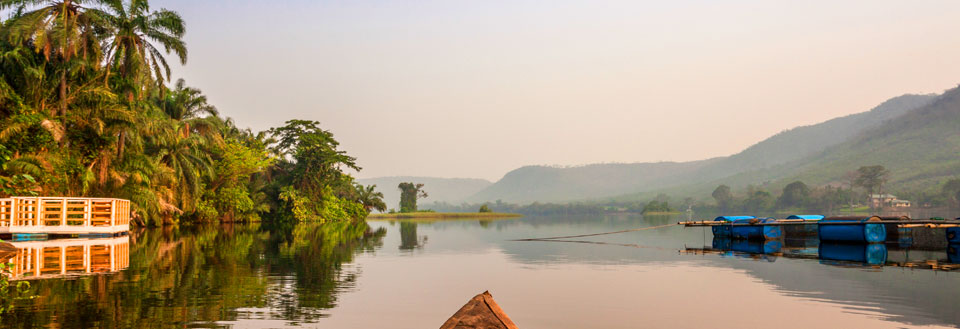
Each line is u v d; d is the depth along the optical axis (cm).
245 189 6162
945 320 926
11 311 973
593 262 1894
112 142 3641
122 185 3844
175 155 4806
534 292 1244
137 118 3919
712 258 1995
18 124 2878
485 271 1631
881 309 1020
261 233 3841
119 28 3862
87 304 1040
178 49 4109
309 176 7350
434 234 3959
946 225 2383
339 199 7894
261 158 6581
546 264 1838
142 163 3922
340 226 5659
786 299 1133
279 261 1859
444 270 1648
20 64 3216
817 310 1020
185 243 2680
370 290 1254
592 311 1030
